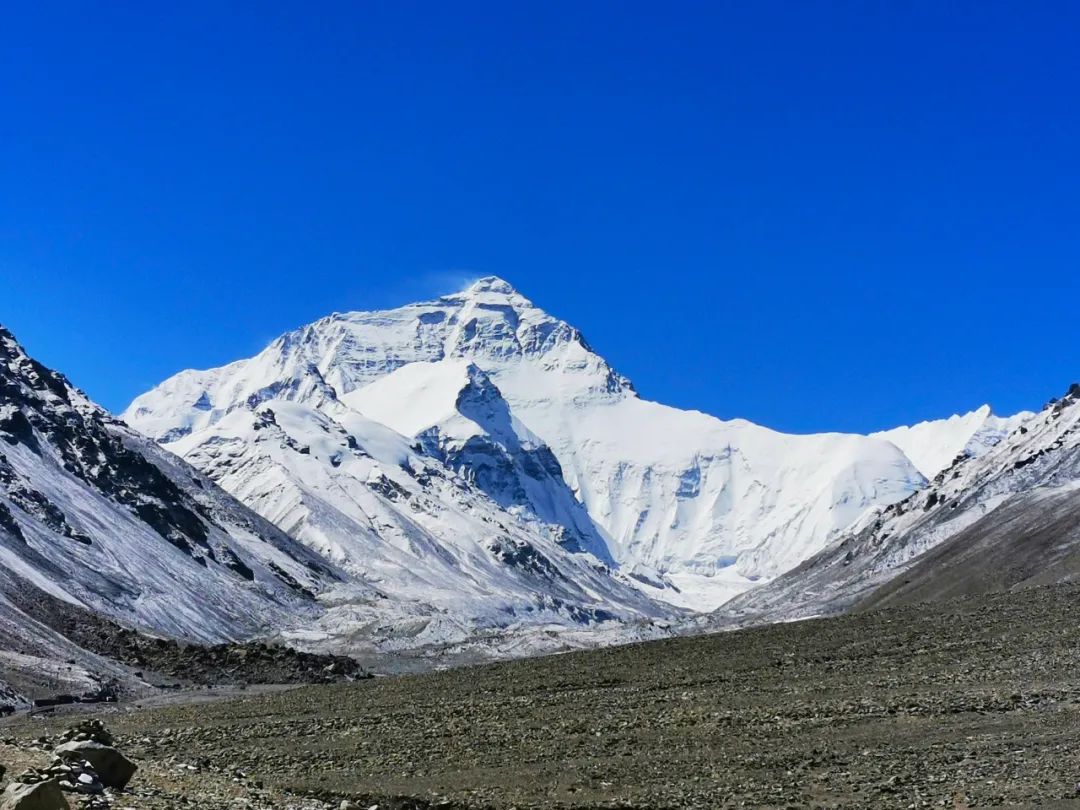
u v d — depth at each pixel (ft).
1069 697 204.74
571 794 171.83
